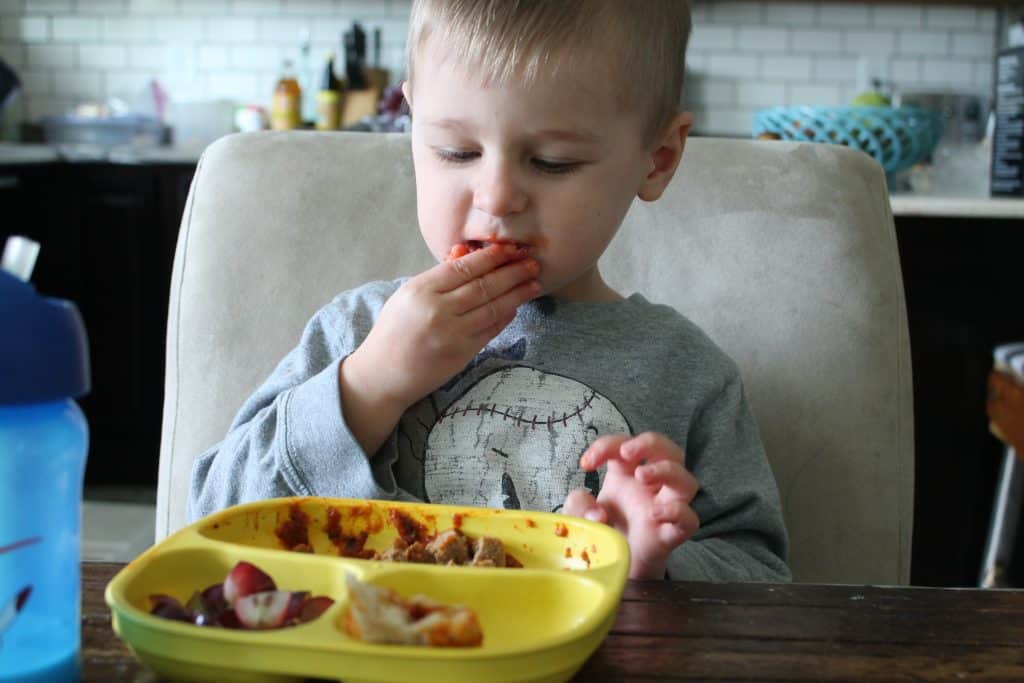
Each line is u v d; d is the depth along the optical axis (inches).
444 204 38.8
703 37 155.9
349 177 50.7
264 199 50.1
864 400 48.8
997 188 106.3
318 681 21.7
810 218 50.7
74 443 19.3
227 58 159.5
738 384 46.8
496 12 36.8
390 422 39.5
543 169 38.3
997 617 25.0
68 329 18.5
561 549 27.6
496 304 38.8
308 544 28.5
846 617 24.8
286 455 38.3
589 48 37.1
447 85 37.3
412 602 21.5
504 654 19.7
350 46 152.6
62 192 137.5
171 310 49.4
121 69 160.4
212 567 24.3
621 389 44.3
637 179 41.5
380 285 46.8
